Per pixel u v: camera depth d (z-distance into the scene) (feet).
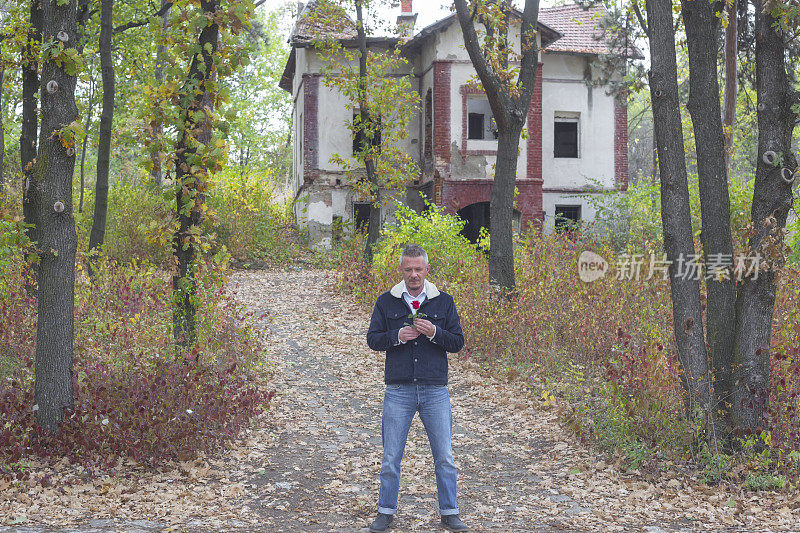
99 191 42.83
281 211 86.89
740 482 20.31
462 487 21.03
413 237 53.83
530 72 42.27
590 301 35.99
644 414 22.84
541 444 25.23
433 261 51.47
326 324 46.85
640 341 30.25
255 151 136.56
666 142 23.18
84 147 68.95
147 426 21.15
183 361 26.17
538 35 74.38
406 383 16.98
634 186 70.95
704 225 23.15
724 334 22.68
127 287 35.65
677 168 23.07
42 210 21.79
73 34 21.57
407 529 17.03
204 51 26.78
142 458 21.13
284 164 136.36
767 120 22.18
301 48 83.05
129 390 23.06
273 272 70.59
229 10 26.04
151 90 26.40
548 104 80.48
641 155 154.51
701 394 22.29
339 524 17.49
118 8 52.21
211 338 31.12
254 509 18.61
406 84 60.08
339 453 24.25
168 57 26.53
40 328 21.79
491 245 41.47
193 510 18.07
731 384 22.39
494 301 39.24
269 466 22.45
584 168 81.35
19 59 31.81
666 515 18.24
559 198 80.64
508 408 29.58
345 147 81.15
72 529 16.07
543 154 80.33
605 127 81.76
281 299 55.21
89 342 30.01
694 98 23.13
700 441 22.00
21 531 15.70
